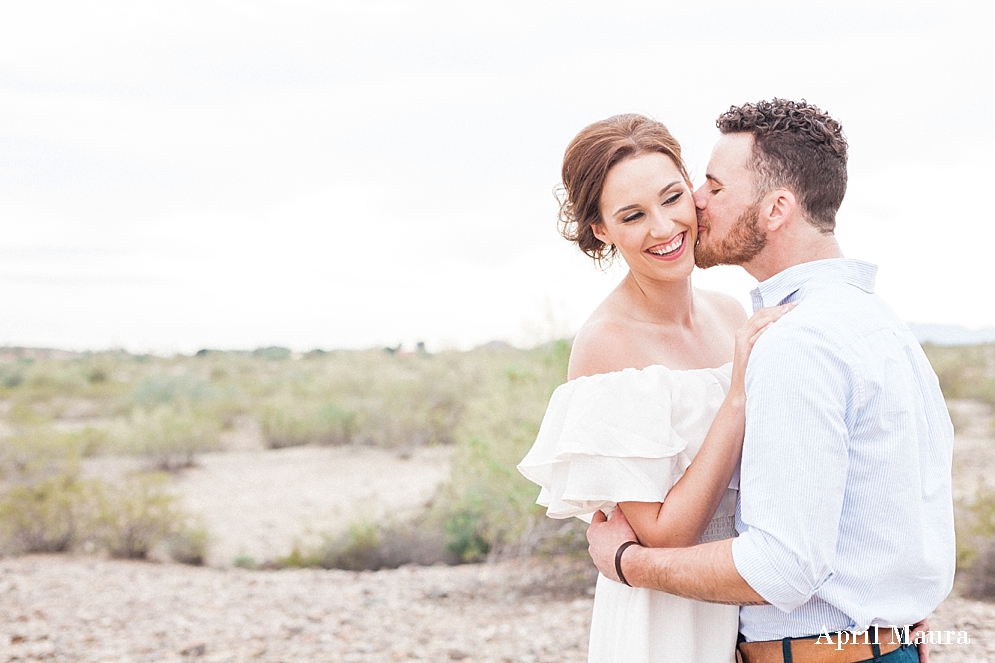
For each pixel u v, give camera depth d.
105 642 6.04
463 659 5.34
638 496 1.90
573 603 6.48
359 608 6.82
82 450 17.41
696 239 2.06
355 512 12.09
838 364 1.69
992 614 5.38
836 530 1.66
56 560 9.59
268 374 47.50
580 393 2.05
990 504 7.39
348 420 18.84
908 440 1.71
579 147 2.12
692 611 1.99
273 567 9.44
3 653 5.74
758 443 1.69
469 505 8.55
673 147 2.09
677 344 2.21
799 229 1.90
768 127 1.90
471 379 20.14
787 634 1.80
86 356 54.38
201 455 18.39
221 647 5.88
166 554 10.05
